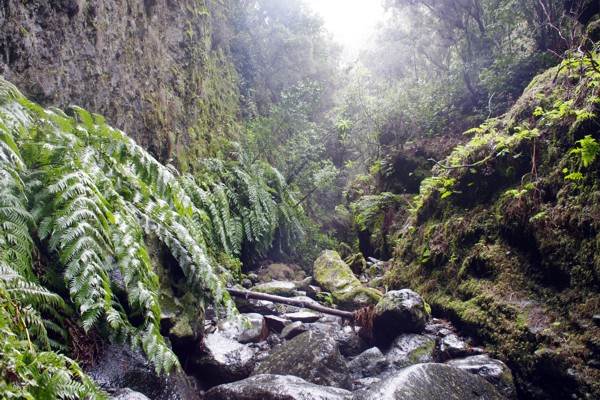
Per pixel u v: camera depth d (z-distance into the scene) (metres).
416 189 7.44
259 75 9.85
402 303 3.82
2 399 1.13
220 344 3.33
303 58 10.85
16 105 2.29
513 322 3.31
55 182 2.12
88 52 3.62
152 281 2.41
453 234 4.57
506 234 3.96
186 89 5.86
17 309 1.54
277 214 6.52
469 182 4.71
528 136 3.97
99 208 2.21
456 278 4.25
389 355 3.58
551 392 2.88
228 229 5.05
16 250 1.78
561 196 3.44
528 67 6.38
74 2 3.40
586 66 3.76
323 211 9.11
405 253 5.42
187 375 2.95
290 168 8.02
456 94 7.86
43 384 1.28
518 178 4.14
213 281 2.89
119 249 2.24
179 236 2.93
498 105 6.65
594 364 2.66
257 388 2.52
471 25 8.30
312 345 3.25
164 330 2.75
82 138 2.73
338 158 10.87
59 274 2.09
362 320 3.99
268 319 4.08
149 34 4.84
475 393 2.66
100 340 2.21
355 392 2.54
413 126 8.25
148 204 2.90
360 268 6.73
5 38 2.78
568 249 3.21
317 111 11.36
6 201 1.84
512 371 3.15
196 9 6.64
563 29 5.85
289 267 6.70
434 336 3.79
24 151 2.22
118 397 1.90
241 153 6.45
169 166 4.57
